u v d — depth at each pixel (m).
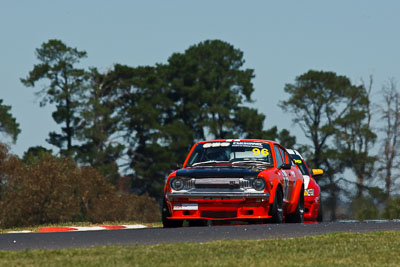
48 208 173.38
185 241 41.44
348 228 50.03
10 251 36.16
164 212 57.97
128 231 48.75
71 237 44.69
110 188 197.88
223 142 62.09
